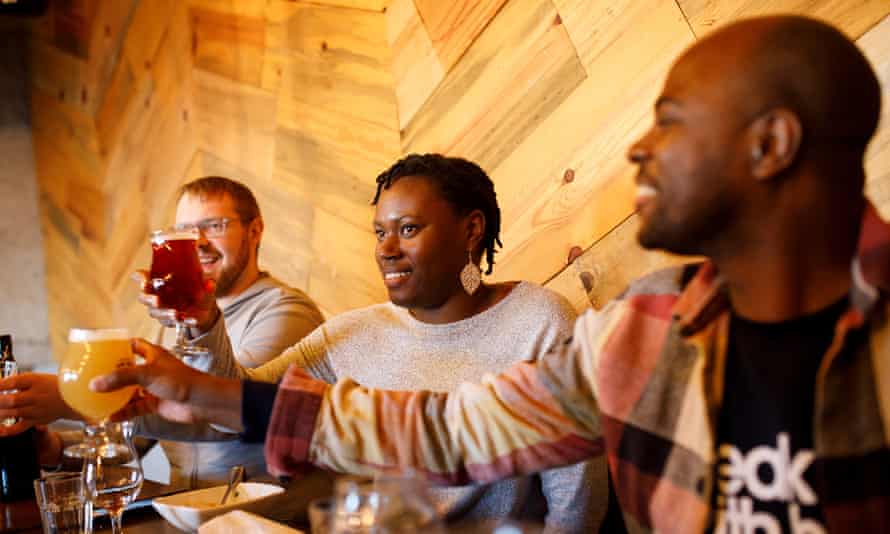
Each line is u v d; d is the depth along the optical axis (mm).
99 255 4531
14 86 5141
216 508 1549
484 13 2389
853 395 889
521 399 1158
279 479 1883
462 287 1850
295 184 3107
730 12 1865
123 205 4254
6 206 5113
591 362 1118
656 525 1026
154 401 1421
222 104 3457
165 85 3816
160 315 1890
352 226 2848
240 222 2584
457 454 1187
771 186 925
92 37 4430
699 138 935
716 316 1005
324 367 1986
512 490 1749
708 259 1047
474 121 2436
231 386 1219
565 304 1843
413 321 1904
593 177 2127
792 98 905
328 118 2941
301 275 3111
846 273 938
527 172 2295
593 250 2129
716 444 979
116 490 1528
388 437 1186
